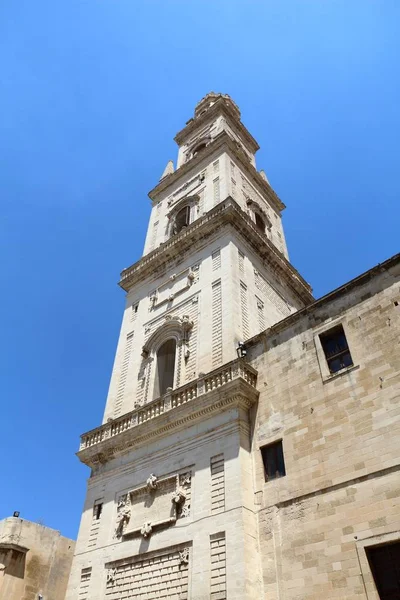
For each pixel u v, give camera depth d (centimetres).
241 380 2452
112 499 2736
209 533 2136
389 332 2158
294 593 1842
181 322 3294
